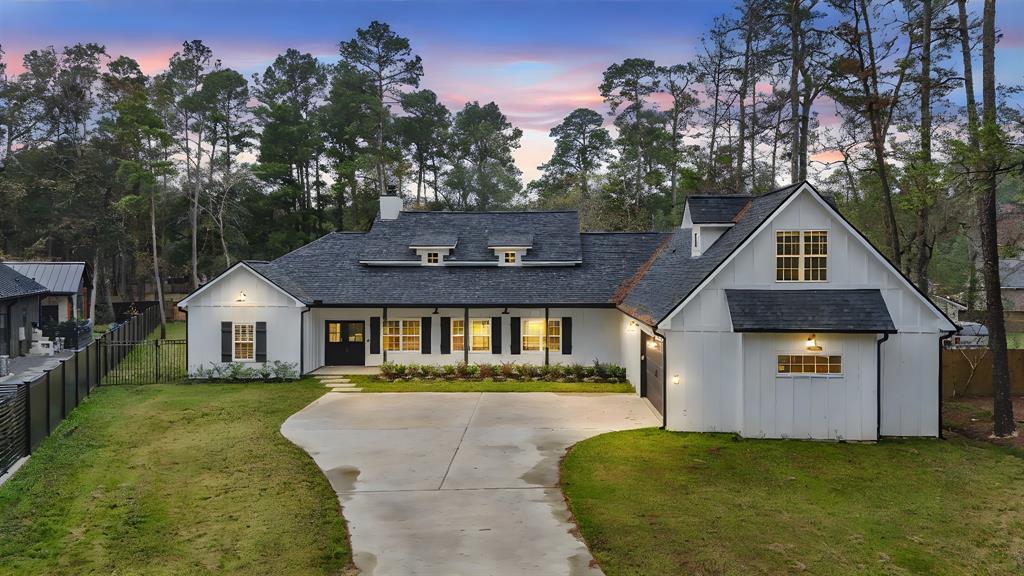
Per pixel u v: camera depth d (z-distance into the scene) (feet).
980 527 31.96
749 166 135.64
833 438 48.57
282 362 74.08
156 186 141.79
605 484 37.81
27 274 112.47
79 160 151.02
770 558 27.89
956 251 107.55
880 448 46.52
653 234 89.66
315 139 157.17
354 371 79.20
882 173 69.77
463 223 91.35
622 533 30.48
